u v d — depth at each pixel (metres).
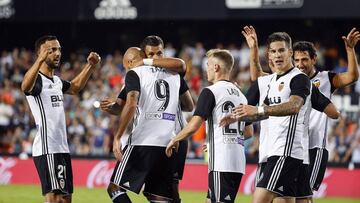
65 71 40.28
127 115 14.12
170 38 43.09
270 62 14.34
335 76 15.94
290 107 12.81
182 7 36.06
